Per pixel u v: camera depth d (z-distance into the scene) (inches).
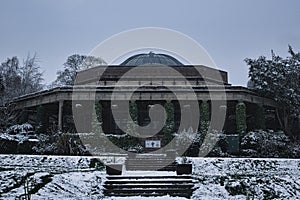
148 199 557.6
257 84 1155.3
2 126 1193.4
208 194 607.8
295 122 1144.8
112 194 595.8
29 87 1952.5
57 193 574.9
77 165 782.5
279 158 916.0
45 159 806.5
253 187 636.1
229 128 1189.1
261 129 1100.5
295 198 612.1
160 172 739.4
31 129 1128.8
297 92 1138.7
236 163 807.1
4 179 601.3
